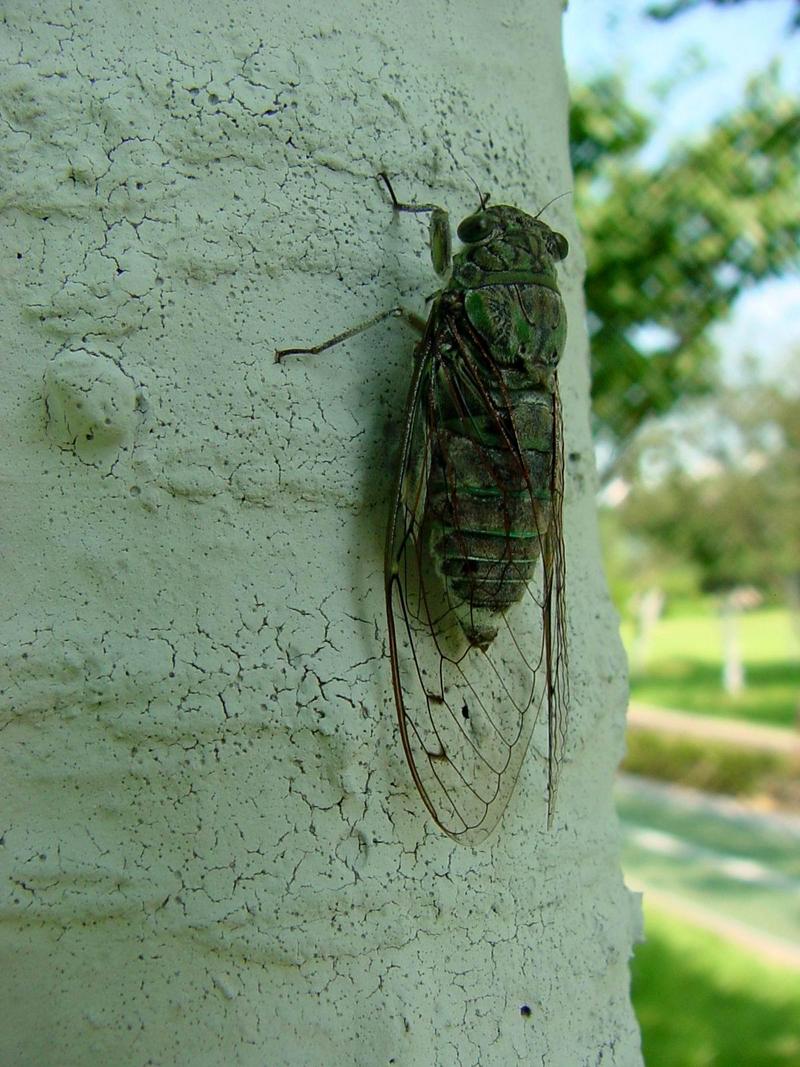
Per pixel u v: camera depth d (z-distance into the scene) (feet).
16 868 0.26
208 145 0.29
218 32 0.29
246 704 0.28
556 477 0.34
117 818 0.27
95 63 0.28
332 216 0.30
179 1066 0.27
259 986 0.27
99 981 0.26
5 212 0.27
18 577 0.27
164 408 0.28
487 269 0.33
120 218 0.28
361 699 0.29
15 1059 0.26
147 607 0.27
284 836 0.28
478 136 0.33
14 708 0.26
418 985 0.29
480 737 0.31
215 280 0.29
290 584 0.29
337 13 0.31
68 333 0.27
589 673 0.34
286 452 0.29
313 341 0.30
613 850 0.34
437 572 0.31
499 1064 0.30
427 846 0.29
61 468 0.27
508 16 0.35
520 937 0.31
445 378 0.32
